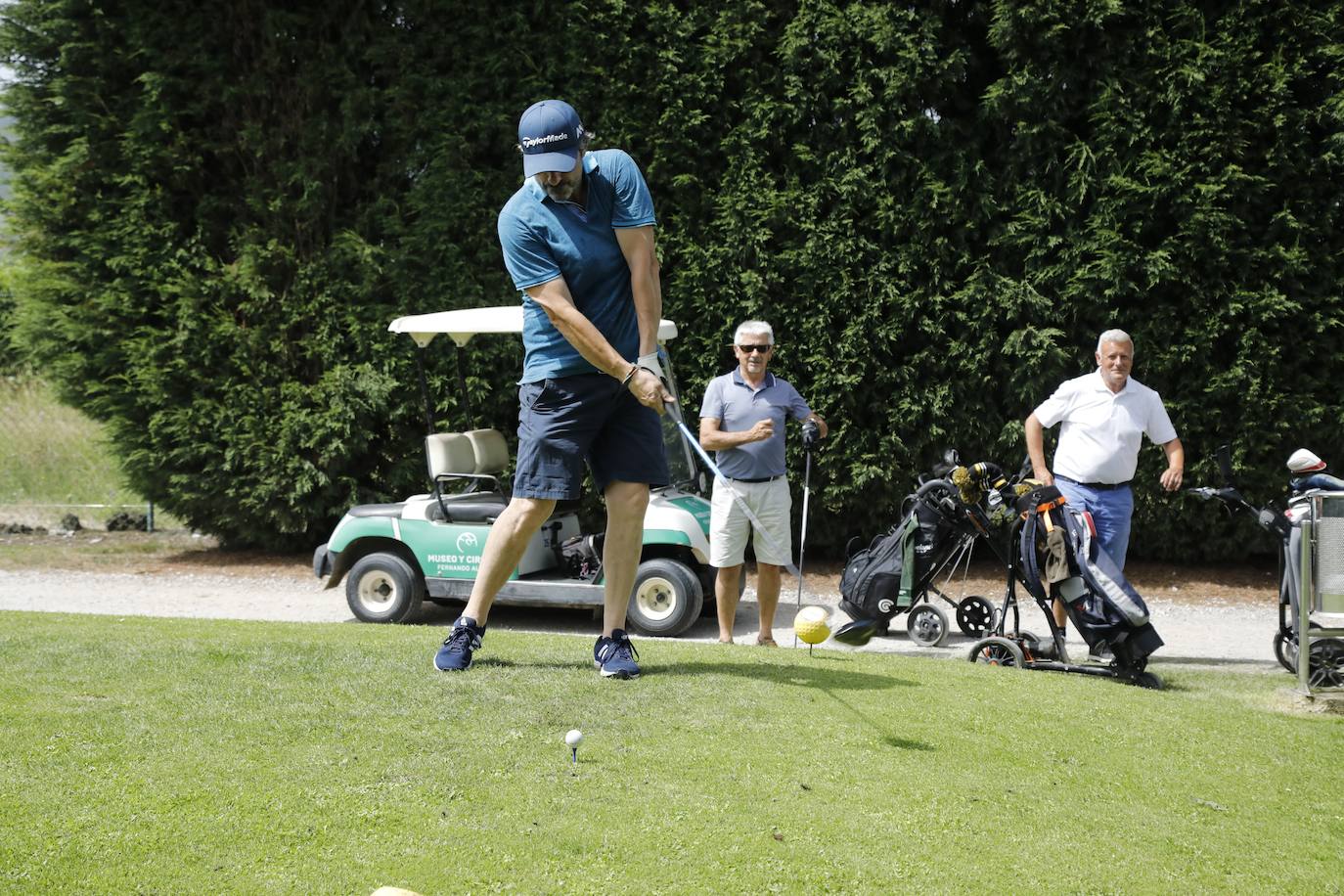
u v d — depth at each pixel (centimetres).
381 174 1048
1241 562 1002
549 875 239
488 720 328
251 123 1033
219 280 1027
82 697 340
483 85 1001
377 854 243
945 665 451
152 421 1020
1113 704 408
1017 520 596
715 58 962
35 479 1409
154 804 260
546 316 386
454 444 796
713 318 977
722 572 640
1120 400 626
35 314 1051
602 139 973
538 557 778
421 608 795
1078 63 909
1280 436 905
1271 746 376
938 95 943
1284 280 898
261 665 388
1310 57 877
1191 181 890
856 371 955
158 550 1129
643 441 396
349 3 1032
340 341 1025
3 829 244
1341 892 264
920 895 242
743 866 247
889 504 973
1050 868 261
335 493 1040
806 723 340
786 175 965
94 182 1044
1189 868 270
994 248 942
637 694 360
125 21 1030
